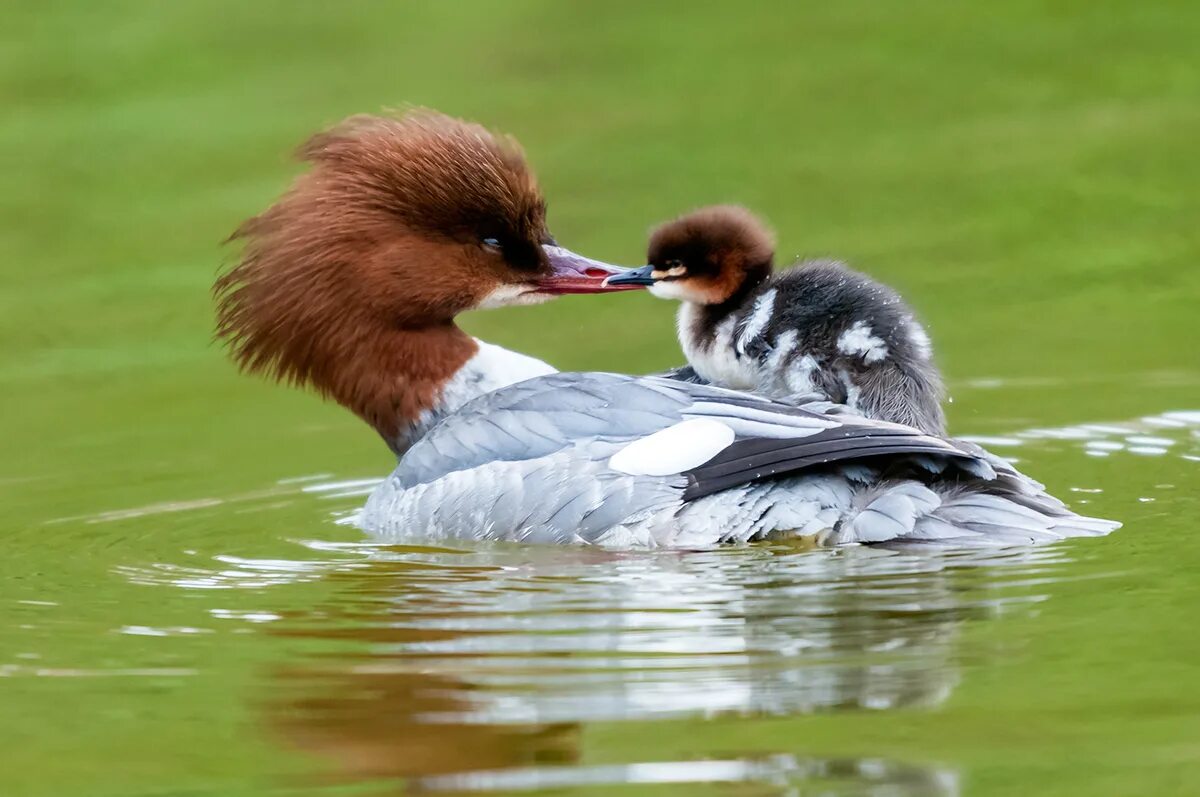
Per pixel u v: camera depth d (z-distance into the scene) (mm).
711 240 13305
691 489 10250
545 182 20219
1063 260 17969
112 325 17750
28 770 7602
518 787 7246
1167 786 7012
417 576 10133
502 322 17891
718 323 13406
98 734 7965
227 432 15039
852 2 25938
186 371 16734
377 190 12156
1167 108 21531
